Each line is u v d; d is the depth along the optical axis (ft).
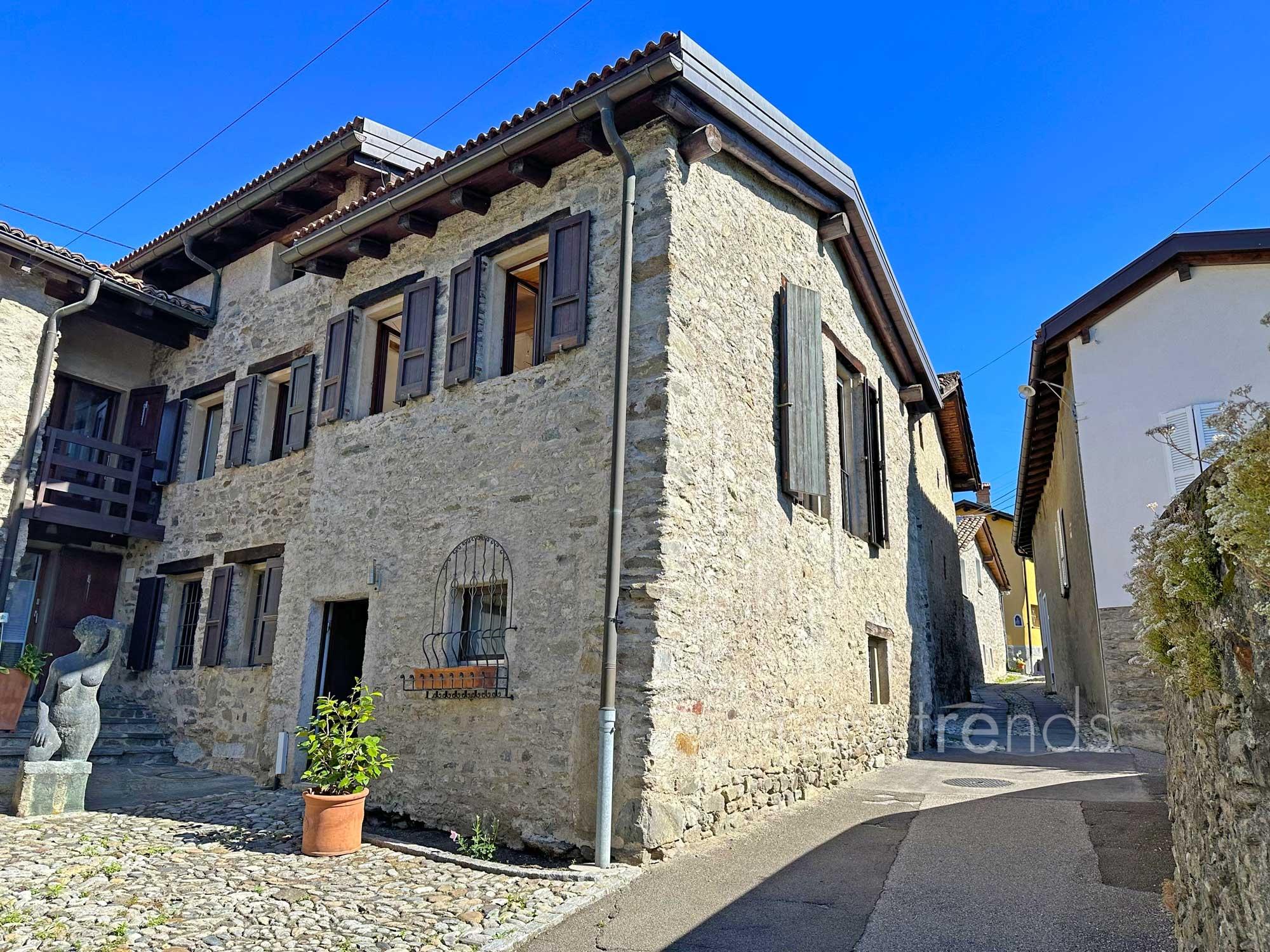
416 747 23.34
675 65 20.53
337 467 28.37
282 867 18.57
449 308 26.37
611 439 21.52
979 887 16.79
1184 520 11.39
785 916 15.58
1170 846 18.38
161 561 36.73
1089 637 39.14
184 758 32.19
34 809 22.71
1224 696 10.10
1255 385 31.65
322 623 28.04
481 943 14.21
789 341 26.84
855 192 30.40
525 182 25.41
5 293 32.86
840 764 27.81
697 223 23.04
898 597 36.81
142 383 40.73
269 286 36.29
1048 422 45.19
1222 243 31.96
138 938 14.15
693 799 19.89
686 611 20.40
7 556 31.50
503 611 22.90
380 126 33.78
